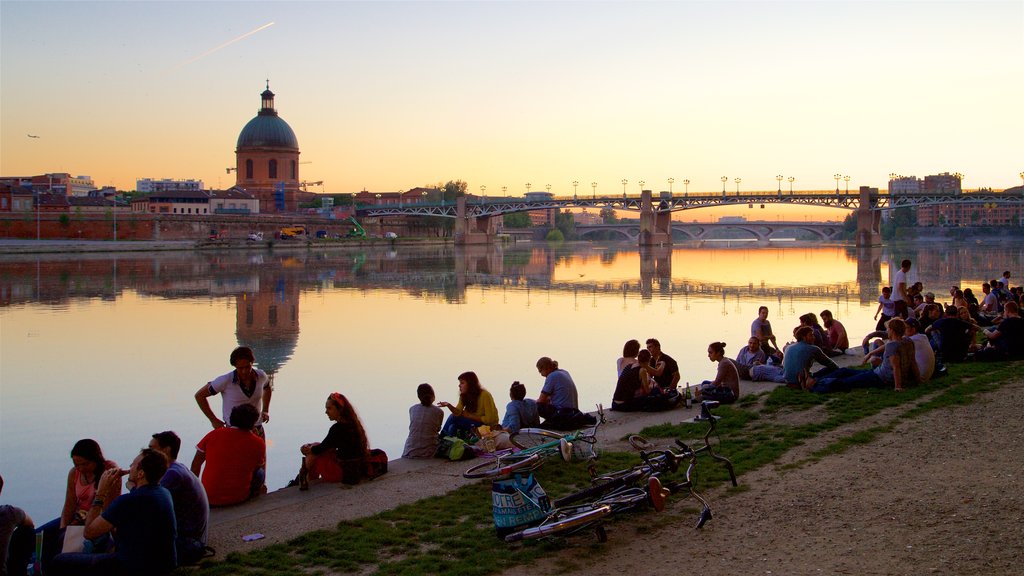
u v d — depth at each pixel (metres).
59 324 52.62
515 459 13.45
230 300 68.69
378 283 88.25
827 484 13.92
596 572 11.09
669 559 11.34
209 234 191.88
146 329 50.16
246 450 14.62
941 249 193.12
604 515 11.89
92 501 12.49
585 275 103.25
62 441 24.64
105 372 35.81
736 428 18.61
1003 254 160.50
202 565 11.91
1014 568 10.35
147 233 177.38
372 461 15.80
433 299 70.38
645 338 44.94
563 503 12.72
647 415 20.44
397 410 27.97
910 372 21.75
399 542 12.59
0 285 81.12
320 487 15.40
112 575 11.12
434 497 14.72
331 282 88.88
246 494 14.63
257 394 16.34
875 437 16.84
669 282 91.06
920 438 16.52
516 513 12.38
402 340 45.00
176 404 29.56
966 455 15.12
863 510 12.60
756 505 13.13
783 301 68.06
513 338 45.56
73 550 11.79
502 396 30.41
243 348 16.31
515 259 147.88
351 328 50.53
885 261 139.25
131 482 12.06
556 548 11.94
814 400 20.91
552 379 19.53
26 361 38.72
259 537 13.02
